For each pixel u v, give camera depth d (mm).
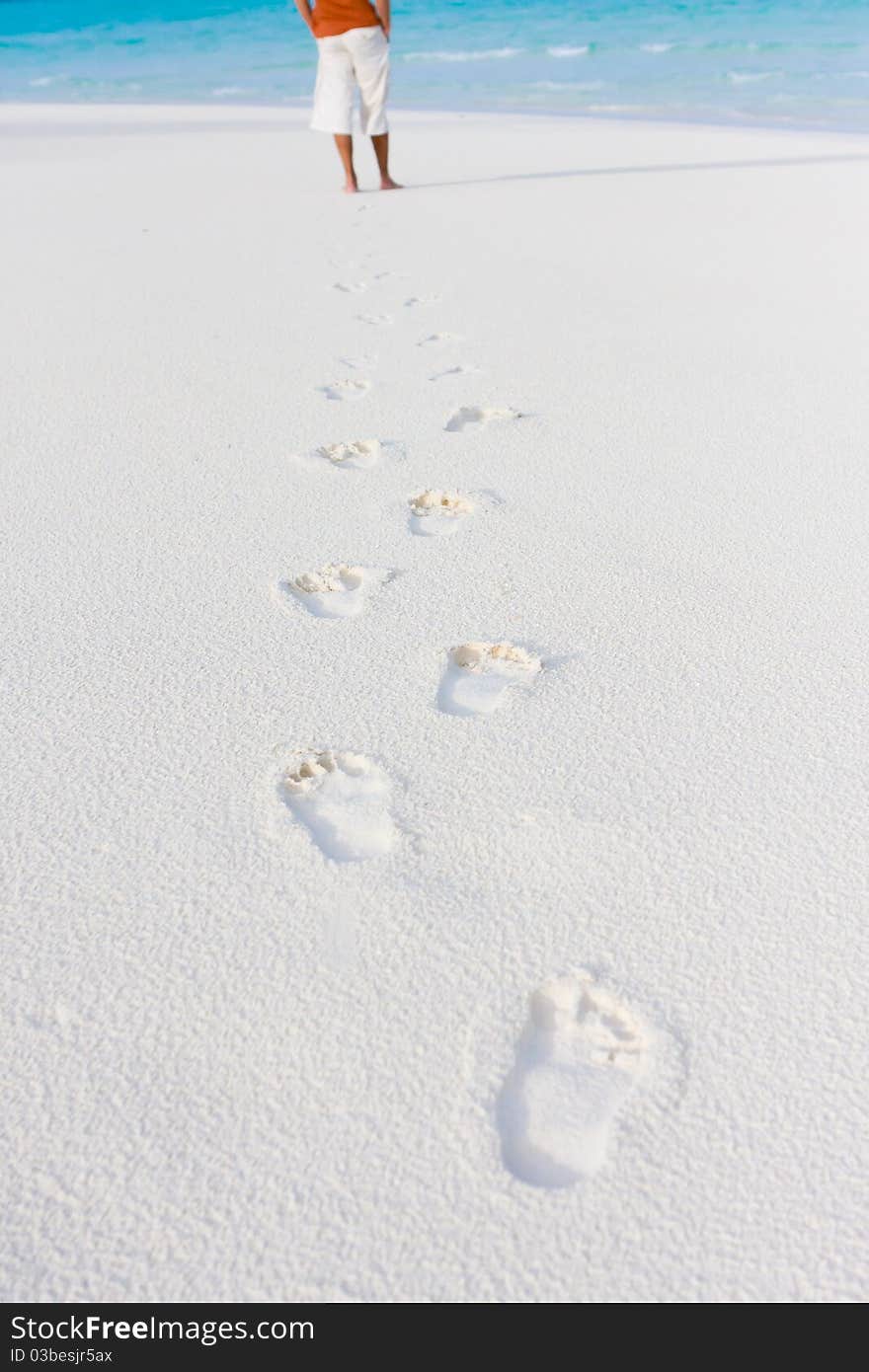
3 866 2086
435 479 3730
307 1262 1422
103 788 2281
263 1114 1604
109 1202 1500
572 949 1847
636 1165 1513
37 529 3443
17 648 2799
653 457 3846
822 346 4977
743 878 1988
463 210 8719
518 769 2283
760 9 26750
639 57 22516
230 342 5379
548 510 3471
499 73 22156
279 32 34219
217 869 2047
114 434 4219
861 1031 1698
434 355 5086
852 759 2289
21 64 33156
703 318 5516
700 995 1761
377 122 9500
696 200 8773
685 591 2967
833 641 2717
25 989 1822
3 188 10641
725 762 2291
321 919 1924
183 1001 1787
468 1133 1558
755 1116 1573
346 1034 1712
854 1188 1482
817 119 15234
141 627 2875
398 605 2943
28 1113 1621
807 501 3457
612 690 2547
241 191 10023
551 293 6105
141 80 27094
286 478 3770
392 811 2176
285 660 2705
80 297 6301
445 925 1897
